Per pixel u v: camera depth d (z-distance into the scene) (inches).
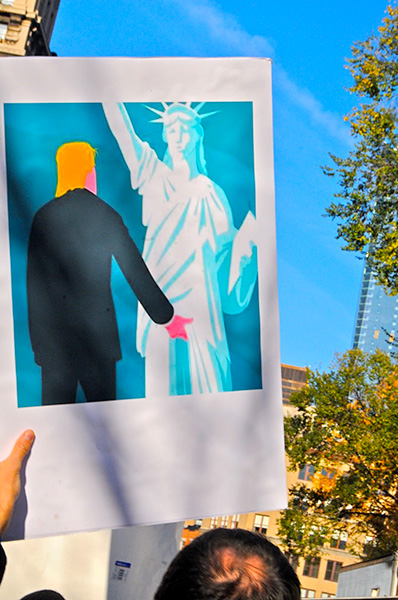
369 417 1179.9
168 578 58.9
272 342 106.0
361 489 1163.9
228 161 106.5
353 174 704.4
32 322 99.0
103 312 101.0
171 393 101.9
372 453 1119.0
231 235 105.7
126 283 102.0
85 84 103.0
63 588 212.5
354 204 710.5
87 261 101.3
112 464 99.0
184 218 104.5
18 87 101.3
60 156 101.7
